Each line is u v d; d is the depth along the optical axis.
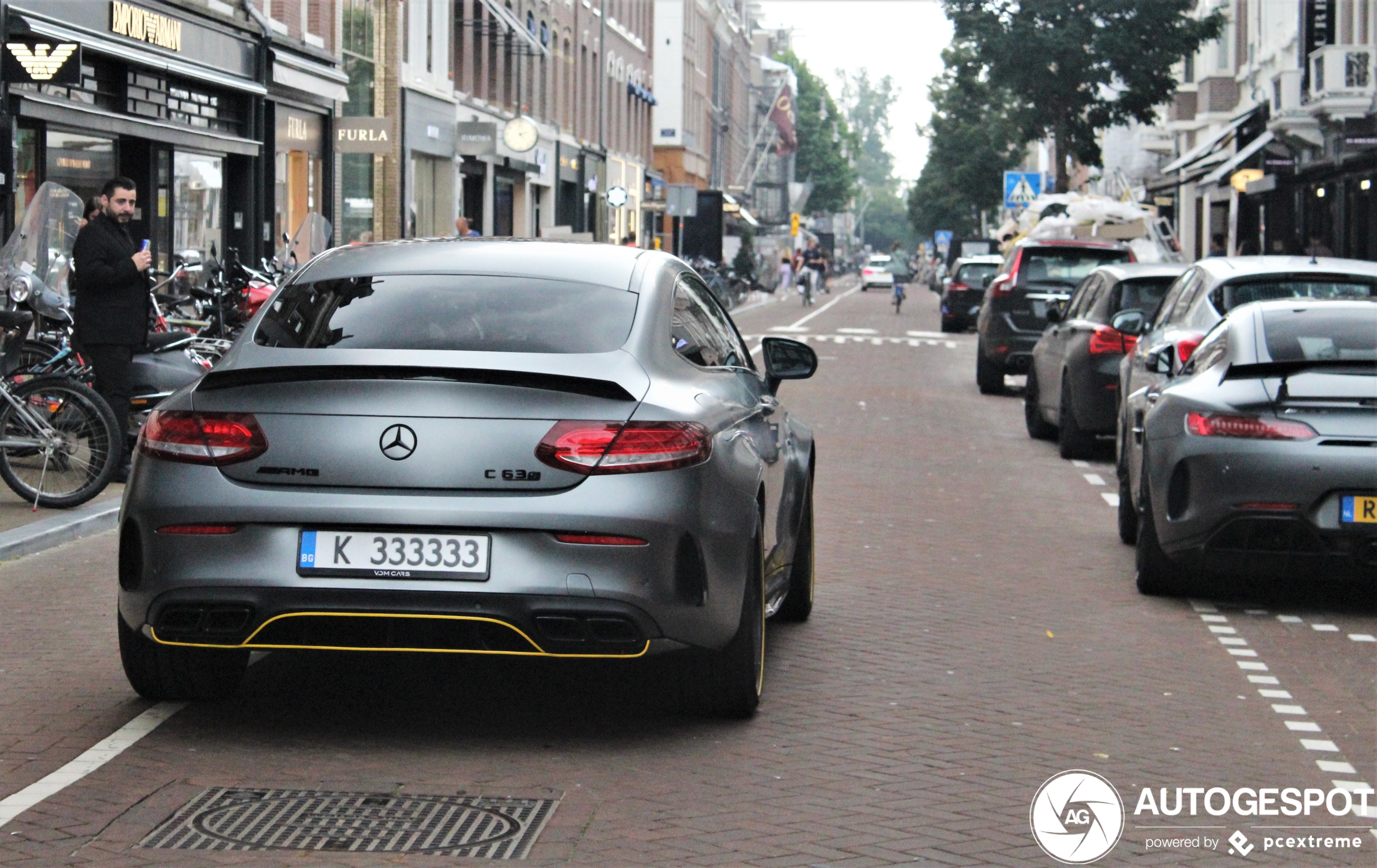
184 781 5.64
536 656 7.55
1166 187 53.16
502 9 43.91
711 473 6.02
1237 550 8.76
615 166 64.75
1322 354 9.01
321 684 7.01
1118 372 15.48
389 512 5.73
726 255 72.88
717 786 5.68
